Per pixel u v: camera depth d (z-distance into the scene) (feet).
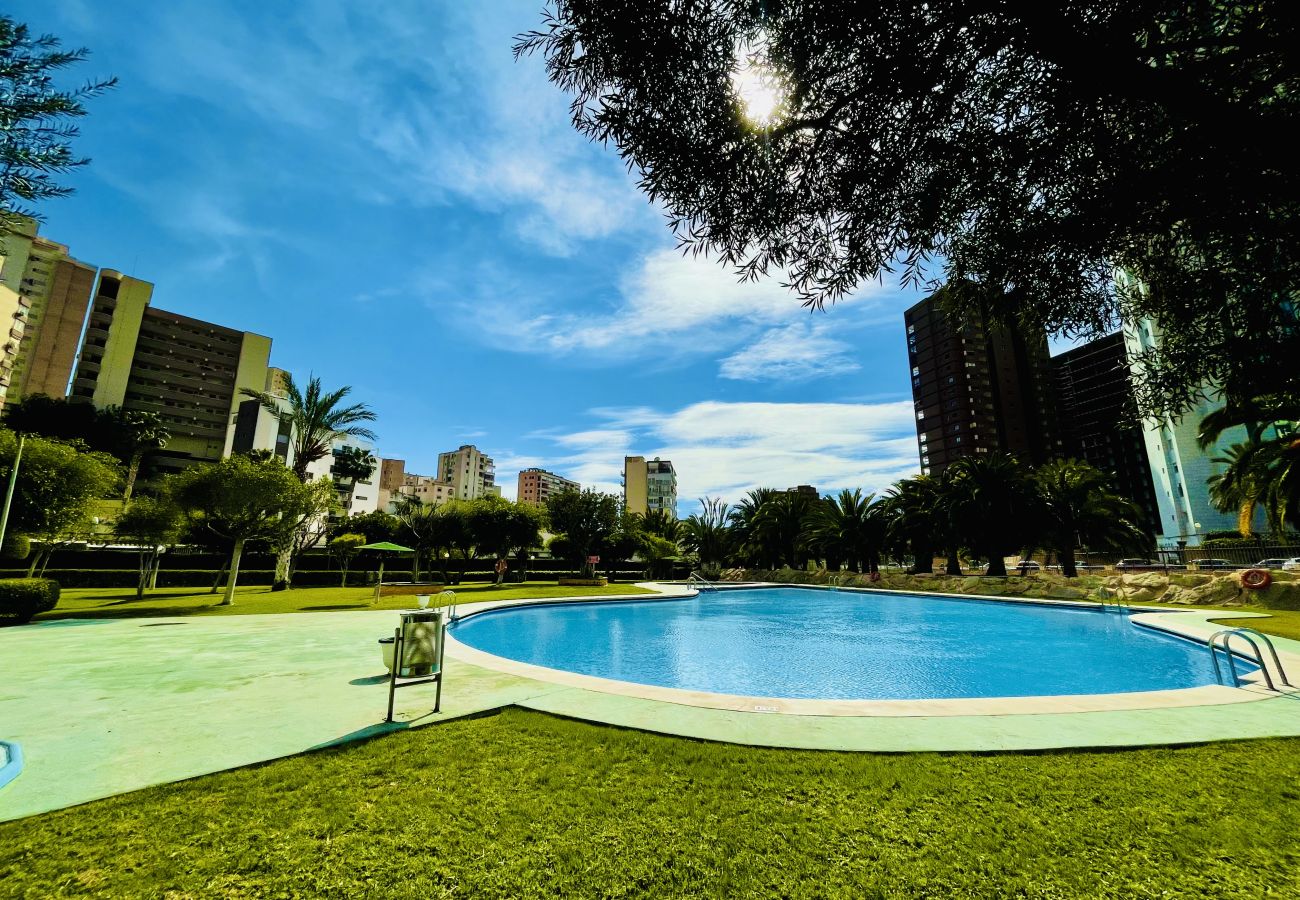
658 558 152.35
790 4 9.19
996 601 77.30
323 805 11.64
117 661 28.27
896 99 9.50
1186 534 157.79
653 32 9.61
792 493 165.37
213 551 95.04
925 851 9.98
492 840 10.25
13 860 9.32
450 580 126.11
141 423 171.42
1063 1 7.51
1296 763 14.32
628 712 19.26
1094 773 13.74
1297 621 44.52
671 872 9.20
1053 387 288.10
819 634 56.80
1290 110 7.55
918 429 304.09
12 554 53.36
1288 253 8.77
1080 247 10.30
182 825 10.69
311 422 88.17
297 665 27.37
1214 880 9.00
